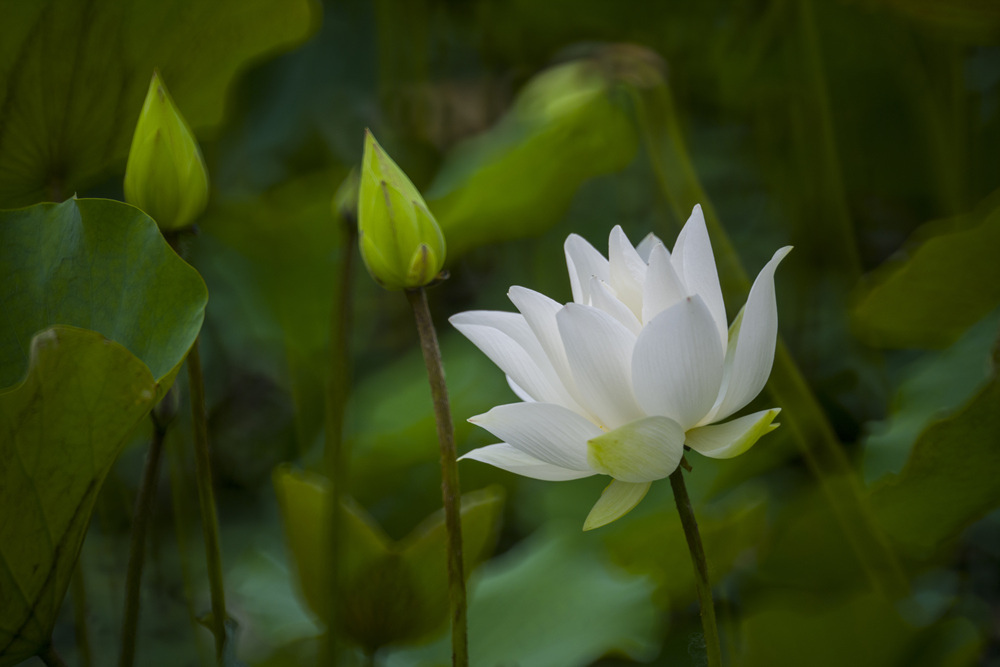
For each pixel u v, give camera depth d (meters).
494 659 2.63
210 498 2.42
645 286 2.31
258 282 3.25
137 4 2.51
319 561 2.56
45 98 2.50
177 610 2.90
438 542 2.52
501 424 2.30
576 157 3.04
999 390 2.42
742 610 2.71
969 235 2.58
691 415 2.30
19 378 2.37
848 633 2.48
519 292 2.32
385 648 2.57
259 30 2.62
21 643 2.34
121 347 2.29
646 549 2.69
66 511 2.32
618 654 2.63
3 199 2.55
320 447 3.47
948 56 3.43
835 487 2.67
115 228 2.39
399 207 2.32
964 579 2.73
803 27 3.17
